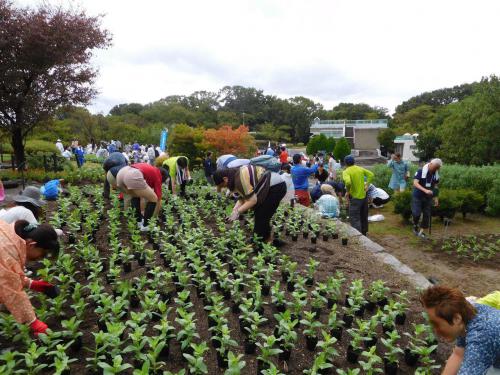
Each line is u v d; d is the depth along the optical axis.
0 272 3.30
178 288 5.30
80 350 3.94
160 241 7.29
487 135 22.77
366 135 71.06
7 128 15.43
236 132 23.41
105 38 16.28
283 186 6.94
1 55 14.15
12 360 3.33
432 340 4.30
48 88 15.48
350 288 5.28
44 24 14.54
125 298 4.91
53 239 3.68
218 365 3.83
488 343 2.43
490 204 12.98
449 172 14.77
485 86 23.75
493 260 8.88
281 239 8.16
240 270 6.02
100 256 6.54
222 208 10.07
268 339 3.74
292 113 86.31
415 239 10.44
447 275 7.99
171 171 11.16
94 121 46.00
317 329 4.58
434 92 98.19
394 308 4.95
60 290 4.93
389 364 3.88
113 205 9.89
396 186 14.23
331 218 9.64
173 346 4.11
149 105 93.50
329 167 16.98
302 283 5.26
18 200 5.27
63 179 13.25
